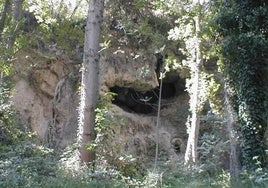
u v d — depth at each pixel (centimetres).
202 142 2066
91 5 1206
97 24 1202
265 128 1324
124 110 2495
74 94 2166
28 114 2138
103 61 2170
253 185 1017
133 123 2300
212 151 2028
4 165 834
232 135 1420
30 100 2164
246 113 1327
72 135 2094
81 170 962
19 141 1215
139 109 2612
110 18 2000
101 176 937
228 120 1473
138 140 2247
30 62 2166
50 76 2219
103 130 1150
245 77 1351
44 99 2219
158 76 2472
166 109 2603
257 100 1328
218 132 2083
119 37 2125
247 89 1341
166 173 1238
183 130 2508
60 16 2091
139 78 2234
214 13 1623
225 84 1473
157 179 1034
